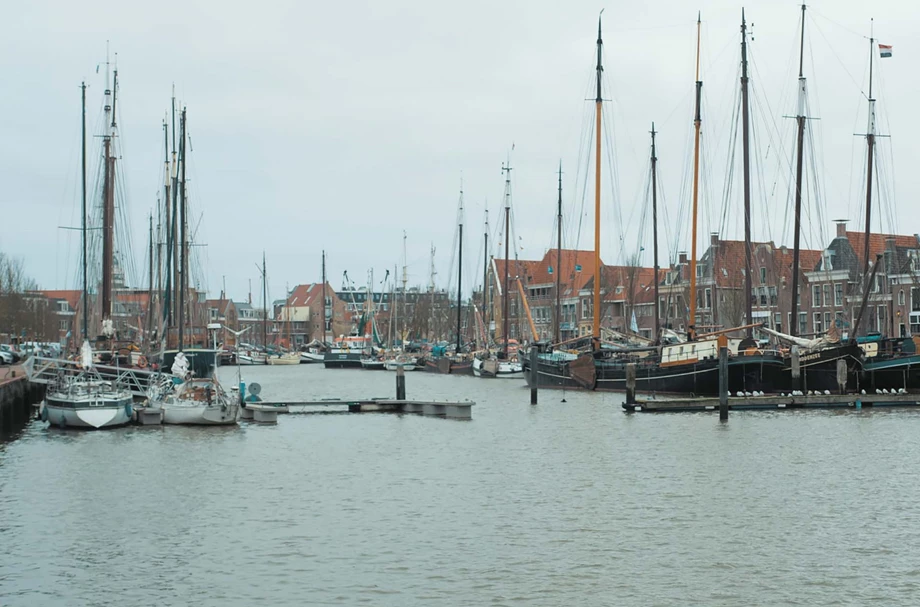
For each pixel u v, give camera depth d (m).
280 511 36.22
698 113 87.19
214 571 28.59
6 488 40.78
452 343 180.88
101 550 30.91
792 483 40.12
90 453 50.22
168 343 90.94
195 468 45.69
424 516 35.12
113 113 84.75
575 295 166.38
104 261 83.25
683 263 136.75
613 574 27.83
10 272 128.75
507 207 135.88
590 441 53.56
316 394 100.50
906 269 106.81
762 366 73.56
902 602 25.34
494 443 53.84
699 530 32.47
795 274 79.31
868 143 83.44
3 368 87.25
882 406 68.06
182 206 89.56
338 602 25.80
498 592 26.42
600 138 90.88
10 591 26.95
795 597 25.80
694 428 58.00
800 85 81.00
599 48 91.38
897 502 36.41
